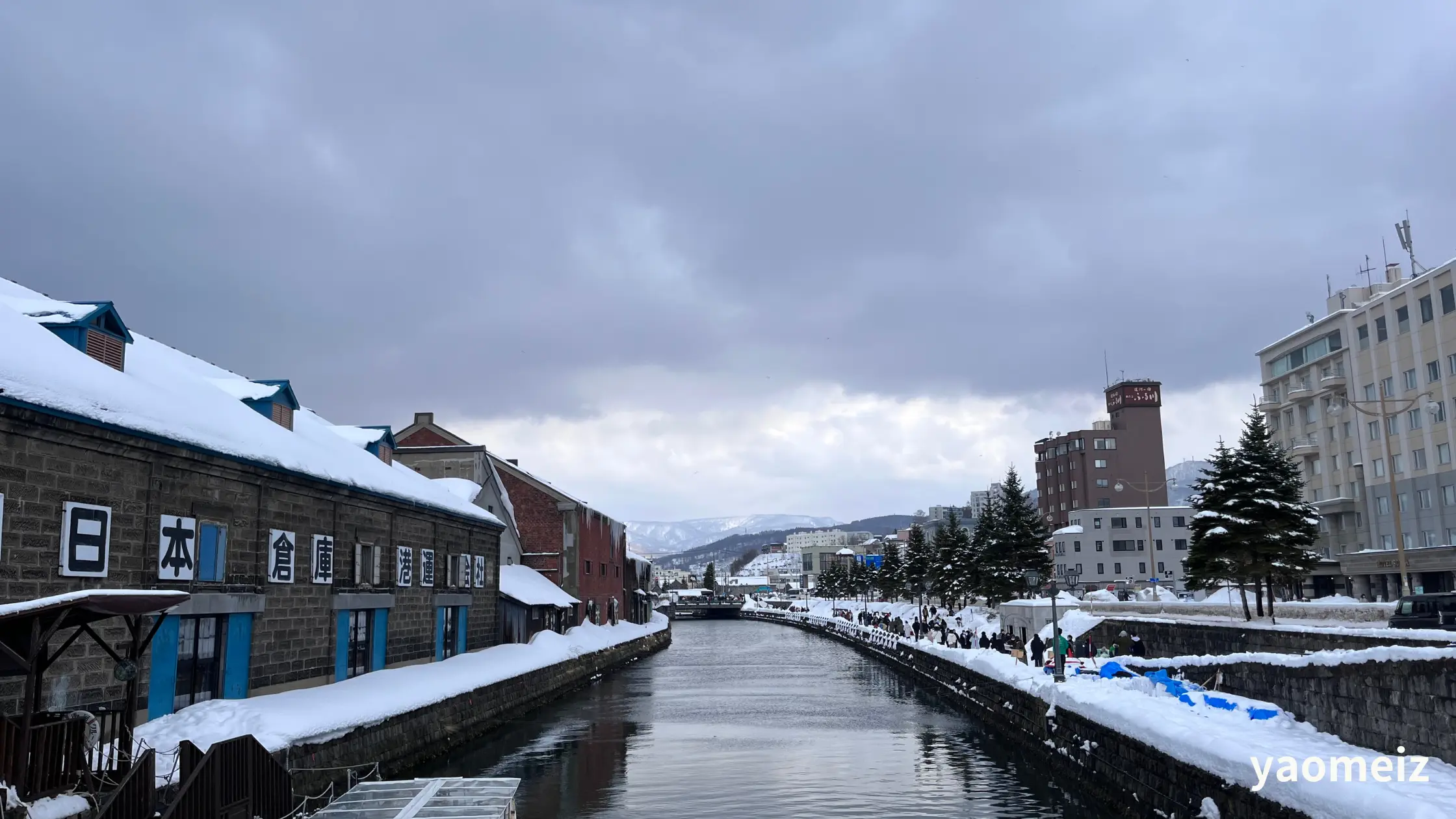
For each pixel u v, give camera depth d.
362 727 24.14
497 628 49.53
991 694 35.88
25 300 24.38
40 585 18.05
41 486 18.19
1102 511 124.75
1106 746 22.53
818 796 23.39
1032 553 78.00
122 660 16.11
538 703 42.28
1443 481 65.06
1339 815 13.23
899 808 22.12
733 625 153.00
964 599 94.38
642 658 75.19
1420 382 67.81
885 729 35.31
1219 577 43.72
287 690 27.16
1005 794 23.69
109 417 19.53
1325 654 21.20
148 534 21.14
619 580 86.75
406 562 36.84
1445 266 64.81
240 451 24.31
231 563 24.48
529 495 69.00
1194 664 28.89
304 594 28.47
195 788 14.63
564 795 23.59
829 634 109.38
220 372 35.41
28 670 13.31
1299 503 43.28
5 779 12.80
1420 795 14.30
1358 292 83.69
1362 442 74.50
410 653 37.25
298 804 19.14
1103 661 39.34
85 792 14.19
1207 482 44.56
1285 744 18.05
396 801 18.28
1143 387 145.62
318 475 28.34
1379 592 71.44
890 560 131.25
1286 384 88.00
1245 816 15.86
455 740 30.39
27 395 17.45
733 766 27.53
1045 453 156.75
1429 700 17.27
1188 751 18.22
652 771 26.73
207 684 23.56
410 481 41.25
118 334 23.95
